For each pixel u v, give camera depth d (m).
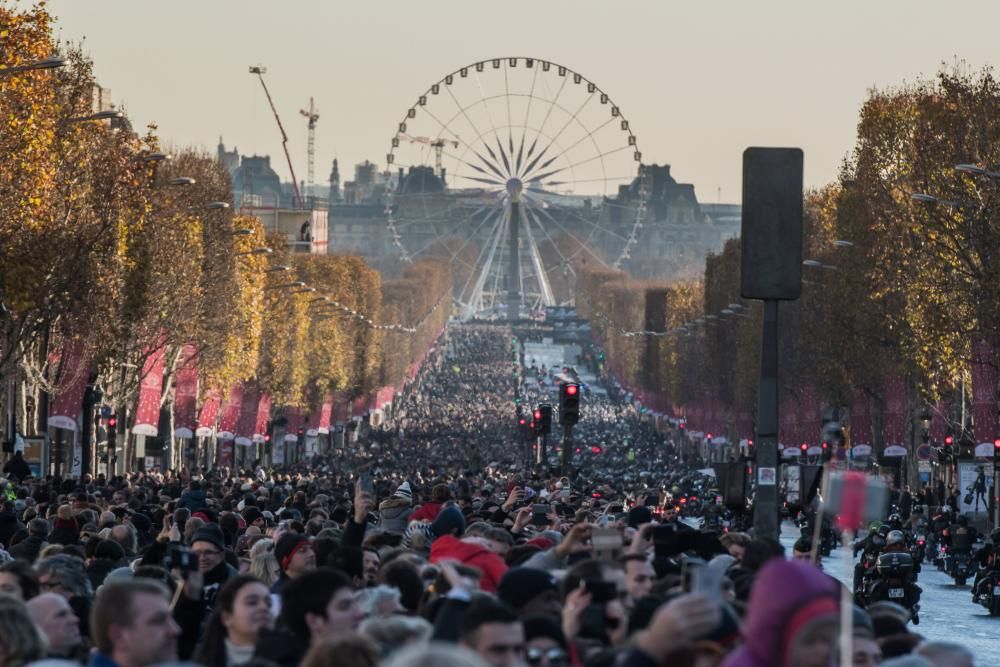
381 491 159.50
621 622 35.59
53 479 166.50
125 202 198.88
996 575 131.12
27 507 121.00
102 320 199.12
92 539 73.00
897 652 39.84
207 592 57.00
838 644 25.88
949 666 34.94
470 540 49.91
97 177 192.00
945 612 135.50
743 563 53.38
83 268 183.88
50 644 40.81
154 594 34.00
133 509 120.00
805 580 25.88
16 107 163.38
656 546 53.44
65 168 186.75
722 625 32.16
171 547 42.88
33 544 75.50
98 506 119.50
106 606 33.84
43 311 183.38
